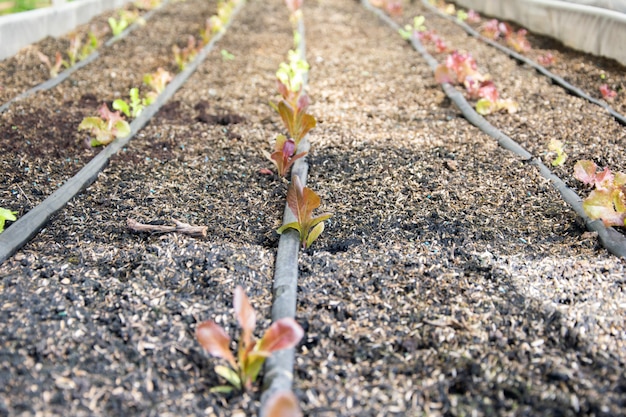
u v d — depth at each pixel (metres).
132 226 0.64
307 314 0.53
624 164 0.76
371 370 0.48
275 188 0.74
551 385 0.46
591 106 0.95
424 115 0.96
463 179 0.74
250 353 0.45
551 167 0.77
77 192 0.71
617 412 0.44
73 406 0.44
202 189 0.73
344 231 0.65
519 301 0.54
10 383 0.45
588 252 0.61
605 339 0.50
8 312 0.51
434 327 0.52
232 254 0.61
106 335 0.50
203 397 0.46
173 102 1.01
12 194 0.70
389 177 0.75
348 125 0.92
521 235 0.64
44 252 0.60
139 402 0.45
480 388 0.46
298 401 0.45
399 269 0.59
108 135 0.82
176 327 0.51
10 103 0.94
